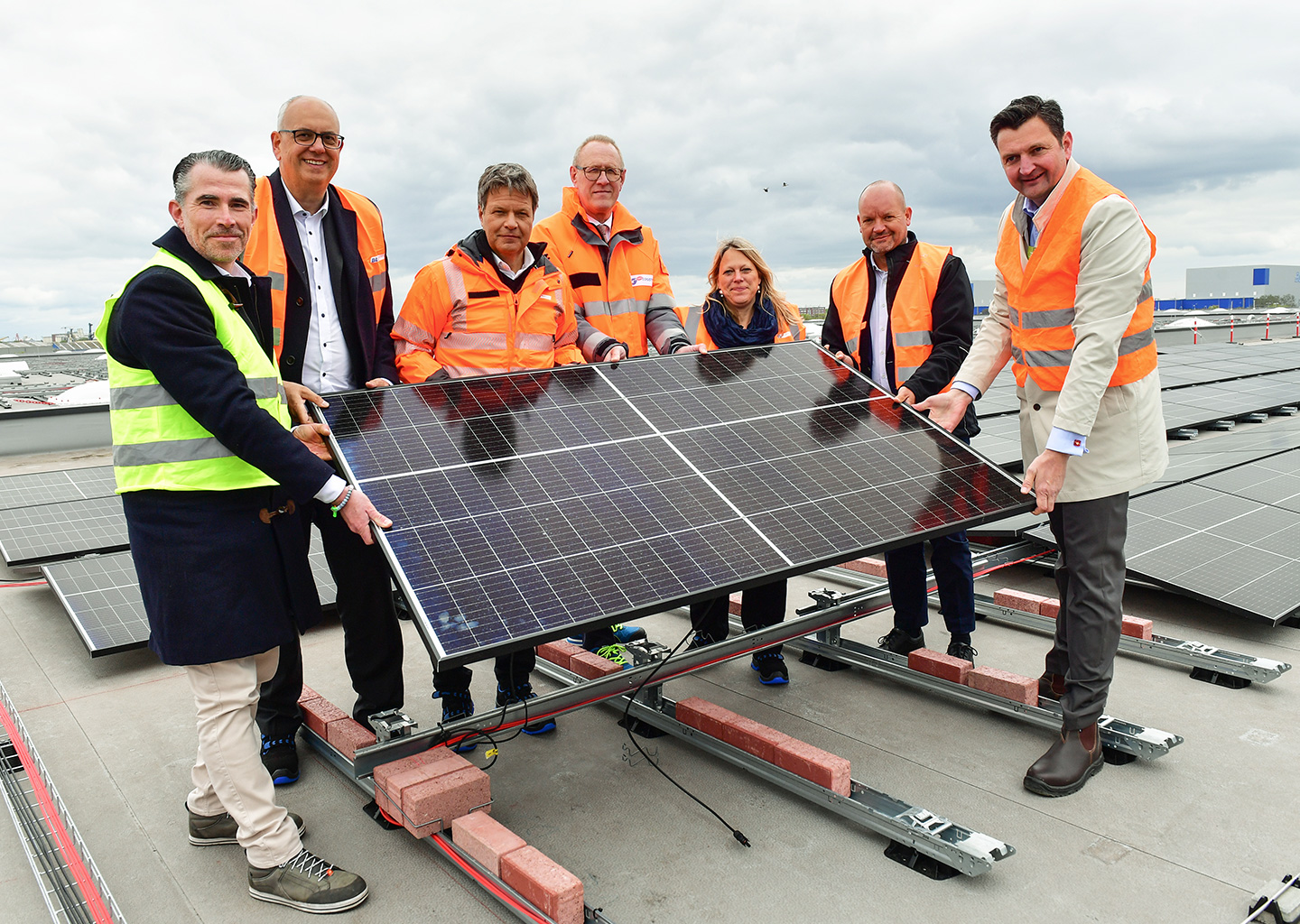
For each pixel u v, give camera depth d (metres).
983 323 3.87
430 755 3.00
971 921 2.43
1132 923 2.40
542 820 3.06
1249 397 11.65
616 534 2.77
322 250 3.50
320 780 3.43
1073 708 3.16
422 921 2.52
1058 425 2.97
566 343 4.16
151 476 2.42
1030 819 2.95
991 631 4.96
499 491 2.85
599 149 4.24
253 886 2.63
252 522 2.54
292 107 3.24
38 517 6.62
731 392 3.87
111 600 5.01
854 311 4.46
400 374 3.70
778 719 3.84
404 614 5.53
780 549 2.84
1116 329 2.91
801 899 2.56
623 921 2.47
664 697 3.85
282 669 3.43
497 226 3.60
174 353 2.33
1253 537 5.29
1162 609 5.08
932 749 3.51
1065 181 3.06
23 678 4.57
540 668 4.46
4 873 2.82
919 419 3.88
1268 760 3.32
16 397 13.95
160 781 3.43
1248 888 2.54
